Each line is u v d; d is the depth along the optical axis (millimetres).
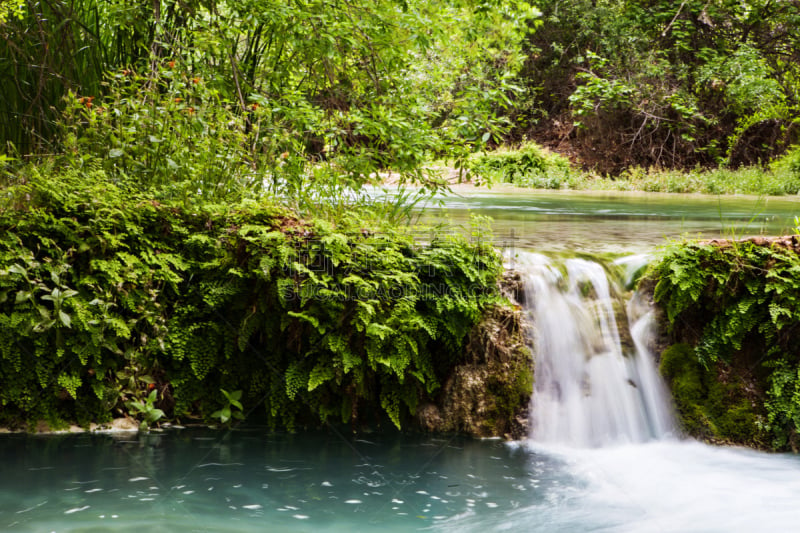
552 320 5148
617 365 5078
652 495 3953
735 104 21766
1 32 6273
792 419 4734
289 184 5906
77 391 4750
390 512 3619
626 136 21828
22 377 4629
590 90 20656
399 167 6320
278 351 5035
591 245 5984
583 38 23406
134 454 4328
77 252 4664
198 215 5016
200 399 5043
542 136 23578
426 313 4949
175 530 3289
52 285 4613
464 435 4922
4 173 5234
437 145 6379
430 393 5031
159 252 4902
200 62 6488
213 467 4156
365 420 5086
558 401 4977
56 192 4734
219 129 5711
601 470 4324
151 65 6289
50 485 3775
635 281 5344
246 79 6930
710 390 4934
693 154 21922
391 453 4539
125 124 5480
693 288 4906
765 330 4883
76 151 5262
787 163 18688
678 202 12102
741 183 17219
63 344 4586
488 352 5023
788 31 22609
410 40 6570
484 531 3426
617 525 3533
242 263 4918
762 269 4871
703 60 22703
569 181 18719
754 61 20969
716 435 4824
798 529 3504
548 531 3439
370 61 6992
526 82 23469
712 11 22578
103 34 7152
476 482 4074
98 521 3346
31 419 4660
